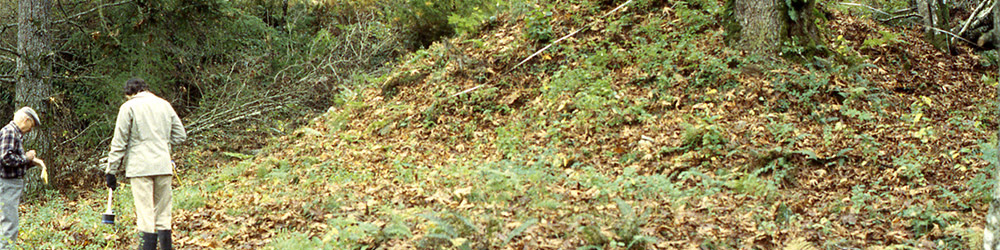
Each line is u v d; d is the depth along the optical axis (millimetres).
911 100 9766
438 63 12812
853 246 5273
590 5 12641
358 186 7859
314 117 14008
